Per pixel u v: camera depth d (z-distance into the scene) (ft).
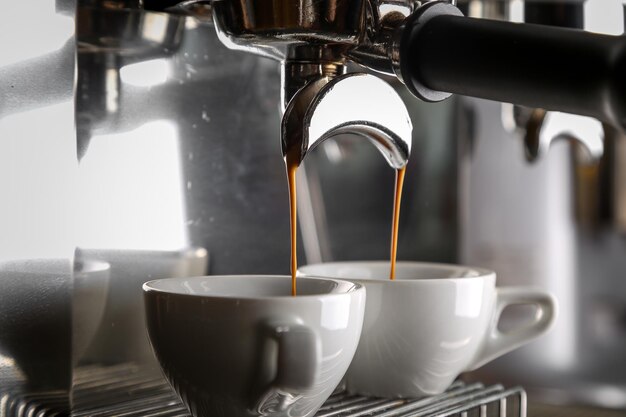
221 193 1.64
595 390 2.27
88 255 1.46
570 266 2.54
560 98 1.19
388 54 1.34
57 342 1.41
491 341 1.62
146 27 1.51
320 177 2.25
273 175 1.72
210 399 1.30
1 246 1.39
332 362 1.29
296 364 1.23
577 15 1.72
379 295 1.46
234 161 1.65
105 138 1.48
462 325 1.49
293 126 1.34
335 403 1.48
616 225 3.03
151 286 1.34
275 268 1.73
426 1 1.37
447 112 2.39
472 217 2.42
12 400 1.41
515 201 2.46
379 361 1.48
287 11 1.32
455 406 1.48
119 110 1.49
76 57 1.42
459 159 2.40
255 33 1.34
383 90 1.39
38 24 1.38
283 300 1.25
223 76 1.63
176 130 1.57
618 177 3.05
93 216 1.47
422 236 2.39
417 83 1.31
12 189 1.38
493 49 1.22
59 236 1.41
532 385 2.30
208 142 1.62
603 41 1.16
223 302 1.25
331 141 2.29
